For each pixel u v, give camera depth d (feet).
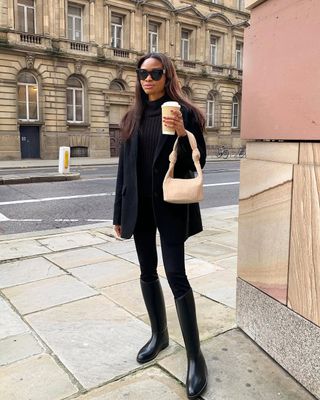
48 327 9.67
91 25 81.15
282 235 7.84
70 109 81.71
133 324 9.82
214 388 7.34
